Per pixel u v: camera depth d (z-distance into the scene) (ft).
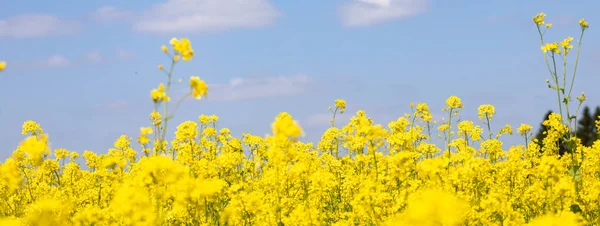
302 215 25.11
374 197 24.84
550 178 25.11
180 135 32.12
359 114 41.45
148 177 21.71
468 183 28.07
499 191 30.32
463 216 23.04
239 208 25.71
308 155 39.19
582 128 112.37
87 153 42.29
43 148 22.16
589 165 34.88
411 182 28.19
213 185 22.35
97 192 34.42
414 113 42.29
